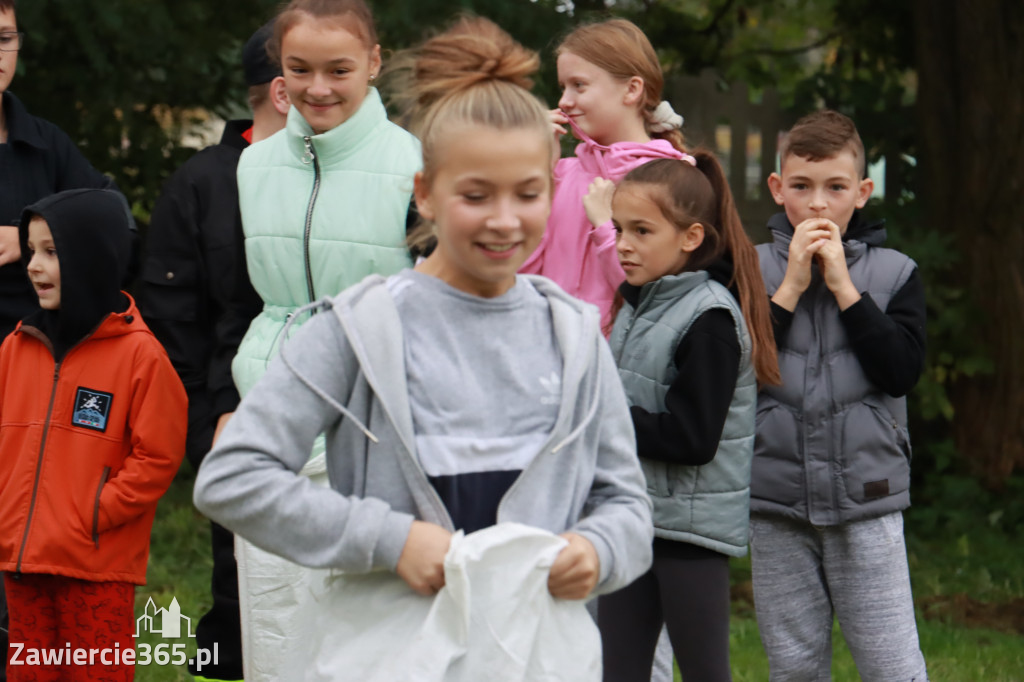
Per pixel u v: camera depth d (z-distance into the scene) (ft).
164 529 31.91
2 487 16.52
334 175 15.12
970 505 33.63
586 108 17.17
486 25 10.68
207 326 18.22
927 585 28.50
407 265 14.98
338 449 9.85
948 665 22.61
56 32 30.42
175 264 18.02
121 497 16.30
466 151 9.37
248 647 15.26
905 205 36.06
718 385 14.25
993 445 34.96
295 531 9.36
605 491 10.41
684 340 14.53
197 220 18.10
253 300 16.31
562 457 9.87
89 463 16.37
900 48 38.55
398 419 9.48
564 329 10.02
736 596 28.17
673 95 39.93
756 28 47.67
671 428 14.16
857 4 38.37
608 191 16.43
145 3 29.89
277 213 15.26
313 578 10.75
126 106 32.73
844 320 16.02
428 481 9.51
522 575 9.32
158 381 16.56
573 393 9.86
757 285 15.39
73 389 16.46
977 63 34.65
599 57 17.08
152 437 16.48
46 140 20.16
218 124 36.83
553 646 9.59
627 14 38.06
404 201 14.97
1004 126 34.37
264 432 9.54
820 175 16.56
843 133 16.62
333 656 9.65
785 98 39.65
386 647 9.44
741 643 24.36
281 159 15.46
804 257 16.12
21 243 17.69
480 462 9.59
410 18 28.73
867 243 17.04
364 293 9.78
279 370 9.69
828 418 16.16
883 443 16.19
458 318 9.82
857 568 16.26
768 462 16.37
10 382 16.78
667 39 38.99
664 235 14.84
